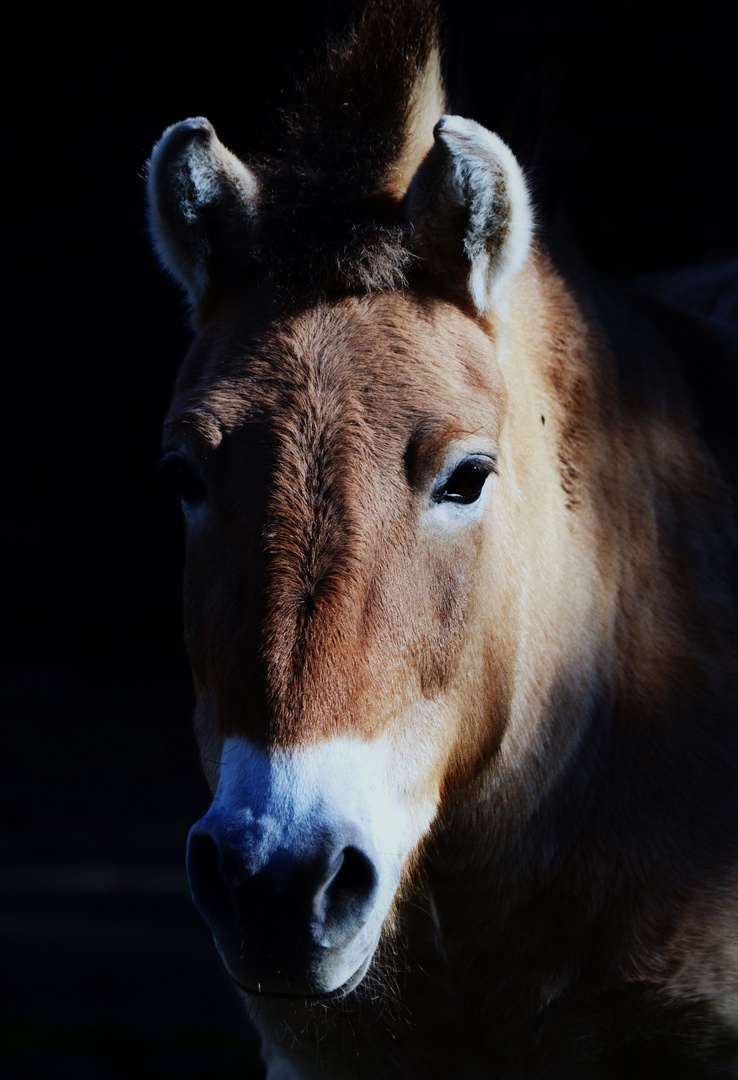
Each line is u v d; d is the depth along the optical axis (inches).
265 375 169.9
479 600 178.9
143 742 629.0
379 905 157.9
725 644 222.4
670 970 199.0
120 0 885.8
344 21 216.1
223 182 184.9
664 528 223.9
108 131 993.5
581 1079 207.9
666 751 208.5
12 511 976.9
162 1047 346.9
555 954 203.2
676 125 715.4
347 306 175.9
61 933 419.5
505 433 189.3
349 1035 203.9
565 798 203.0
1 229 1050.1
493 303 188.5
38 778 573.9
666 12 687.1
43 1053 339.3
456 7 222.8
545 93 239.0
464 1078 211.3
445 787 186.2
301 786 148.2
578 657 205.8
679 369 242.4
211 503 167.8
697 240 706.8
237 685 154.9
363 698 156.2
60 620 810.8
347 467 161.8
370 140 188.9
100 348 1072.8
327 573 155.9
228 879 145.9
